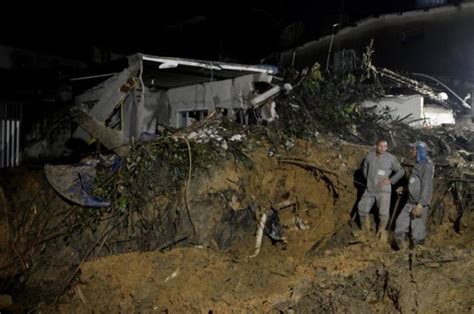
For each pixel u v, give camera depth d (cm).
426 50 1681
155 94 1265
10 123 1203
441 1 1711
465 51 1627
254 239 810
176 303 624
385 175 791
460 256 684
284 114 1016
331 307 582
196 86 1170
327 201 879
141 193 788
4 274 773
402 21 1712
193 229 778
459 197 898
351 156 942
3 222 829
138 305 628
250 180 842
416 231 753
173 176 799
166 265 702
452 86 1641
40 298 704
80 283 697
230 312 591
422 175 744
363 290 634
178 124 1237
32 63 1545
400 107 1367
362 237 809
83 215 782
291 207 868
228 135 912
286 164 888
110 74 1023
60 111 1172
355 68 1553
